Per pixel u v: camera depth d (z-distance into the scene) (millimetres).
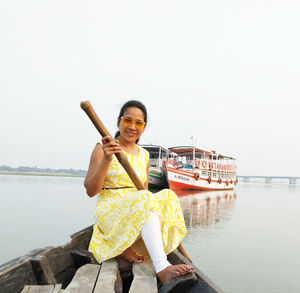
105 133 2141
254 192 44281
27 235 8898
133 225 2002
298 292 4922
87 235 3107
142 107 2609
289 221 13211
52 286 1731
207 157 36375
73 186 42406
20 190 29344
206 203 20344
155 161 31562
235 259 6781
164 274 1795
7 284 1664
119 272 2176
